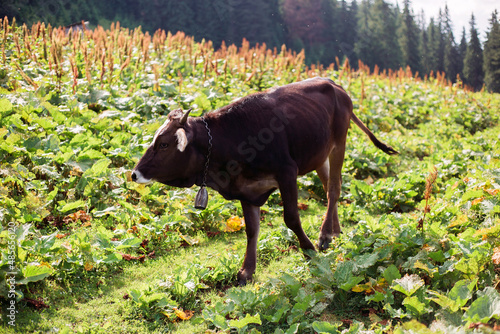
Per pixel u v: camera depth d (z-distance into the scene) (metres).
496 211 5.45
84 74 11.77
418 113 15.82
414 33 73.31
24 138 7.04
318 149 5.47
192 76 13.92
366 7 63.72
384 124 13.28
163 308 4.30
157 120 8.78
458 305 3.74
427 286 4.27
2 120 7.15
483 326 3.38
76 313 4.27
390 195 7.57
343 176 8.56
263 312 4.28
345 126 6.13
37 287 4.51
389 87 18.53
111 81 10.97
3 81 9.55
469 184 6.95
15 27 16.66
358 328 3.78
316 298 4.30
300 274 4.92
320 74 18.52
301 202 7.77
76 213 6.15
